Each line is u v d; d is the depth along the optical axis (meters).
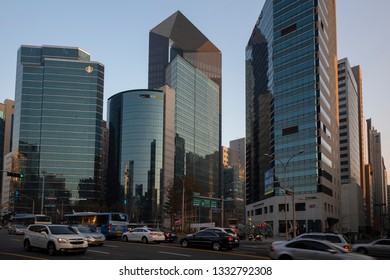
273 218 99.31
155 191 172.38
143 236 38.66
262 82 121.12
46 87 184.12
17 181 173.62
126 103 181.00
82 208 169.75
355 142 178.50
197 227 72.12
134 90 180.88
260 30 125.94
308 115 97.38
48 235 23.02
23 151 177.62
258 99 125.69
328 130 102.62
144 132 176.75
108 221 45.19
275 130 104.06
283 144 101.56
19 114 182.38
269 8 115.31
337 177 111.12
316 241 17.08
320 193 91.19
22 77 184.00
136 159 174.75
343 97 163.88
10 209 167.50
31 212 171.88
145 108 178.50
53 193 170.62
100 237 32.44
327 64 107.19
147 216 169.62
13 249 25.86
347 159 159.25
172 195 86.69
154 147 176.12
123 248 29.42
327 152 99.38
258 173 122.25
